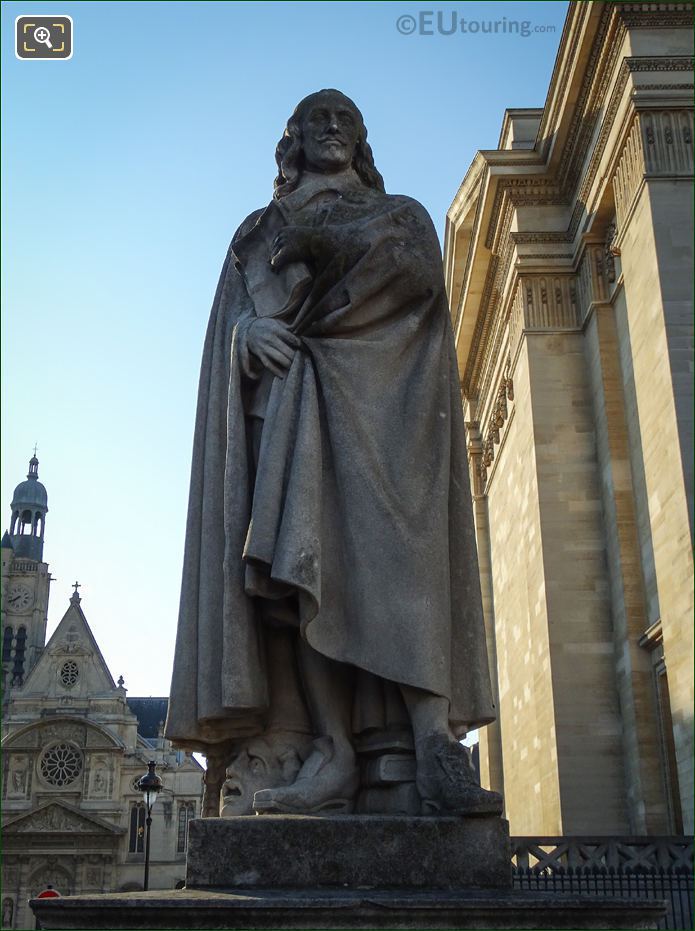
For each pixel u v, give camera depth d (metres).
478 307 39.56
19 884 100.00
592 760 27.02
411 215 6.24
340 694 5.58
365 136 6.91
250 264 6.36
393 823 4.82
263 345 5.89
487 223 34.41
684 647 21.05
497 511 40.81
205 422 6.29
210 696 5.48
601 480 29.09
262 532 5.38
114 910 4.09
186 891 4.56
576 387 30.45
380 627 5.32
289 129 6.84
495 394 39.62
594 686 27.66
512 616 36.84
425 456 5.77
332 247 6.03
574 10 26.83
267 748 5.57
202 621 5.66
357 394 5.77
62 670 111.00
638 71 24.77
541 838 19.81
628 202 25.42
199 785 105.31
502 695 39.34
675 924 17.69
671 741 24.91
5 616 145.00
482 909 4.12
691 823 20.30
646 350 23.80
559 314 31.23
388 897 4.26
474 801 4.84
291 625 5.68
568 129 30.45
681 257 23.12
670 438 22.12
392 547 5.45
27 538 154.62
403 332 5.99
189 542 5.96
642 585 26.77
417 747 5.24
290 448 5.63
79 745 106.12
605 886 18.84
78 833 101.38
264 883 4.72
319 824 4.80
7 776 104.62
